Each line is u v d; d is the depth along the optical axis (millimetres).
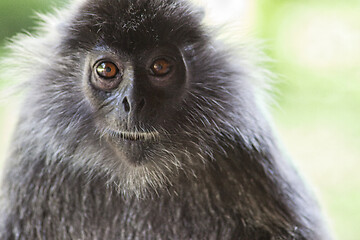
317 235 14453
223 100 13961
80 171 14312
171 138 13539
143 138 13266
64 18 14562
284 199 14156
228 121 13852
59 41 14242
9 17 25391
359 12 37469
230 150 13898
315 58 36375
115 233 14867
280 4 36625
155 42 12992
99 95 13359
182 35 13555
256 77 14766
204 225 14562
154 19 13070
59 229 14852
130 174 13633
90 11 13461
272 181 13961
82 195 14547
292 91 34062
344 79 34750
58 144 14117
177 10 13562
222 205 14297
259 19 36500
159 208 14477
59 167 14328
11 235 15008
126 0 13172
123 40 12906
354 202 24281
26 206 14758
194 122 13750
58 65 14117
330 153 28359
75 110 13875
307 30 37125
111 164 13875
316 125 30672
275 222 14188
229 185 14102
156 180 13664
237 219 14430
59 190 14523
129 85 12875
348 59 36094
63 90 13984
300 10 37469
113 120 13109
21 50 15000
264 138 13984
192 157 13930
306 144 29266
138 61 12914
